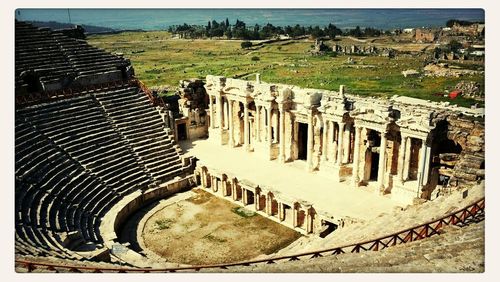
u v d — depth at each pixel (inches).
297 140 1939.0
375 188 1637.6
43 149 1585.9
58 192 1460.4
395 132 1541.6
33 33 1994.3
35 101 1785.2
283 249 1371.8
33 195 1369.3
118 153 1784.0
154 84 3636.8
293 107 1868.8
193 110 2283.5
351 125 1694.1
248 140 2058.3
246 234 1497.3
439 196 1294.3
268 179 1749.5
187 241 1457.9
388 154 1589.6
